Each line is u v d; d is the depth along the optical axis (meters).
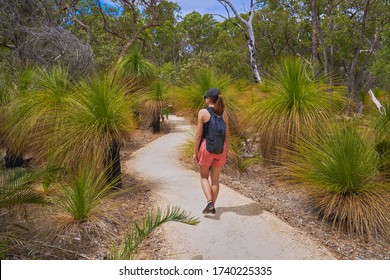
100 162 4.91
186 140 7.89
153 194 5.09
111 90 5.44
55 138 5.15
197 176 5.91
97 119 4.94
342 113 5.89
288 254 3.55
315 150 4.93
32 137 5.81
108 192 5.06
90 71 10.01
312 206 4.75
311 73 6.44
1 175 3.57
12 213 4.02
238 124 7.12
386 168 4.84
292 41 26.91
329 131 5.23
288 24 25.03
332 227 4.25
